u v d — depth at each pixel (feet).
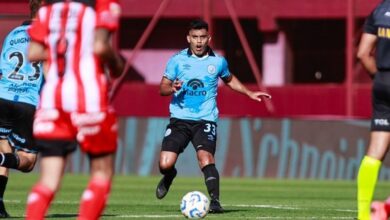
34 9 106.63
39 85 109.81
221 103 350.43
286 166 248.73
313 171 247.09
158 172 254.68
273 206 134.31
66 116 74.95
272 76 369.71
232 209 124.88
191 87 119.85
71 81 74.69
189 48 121.60
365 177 94.68
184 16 366.84
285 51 369.30
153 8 369.09
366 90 341.82
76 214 114.52
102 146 75.05
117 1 75.61
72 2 75.97
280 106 350.23
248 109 348.59
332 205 139.85
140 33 386.93
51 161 75.56
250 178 248.11
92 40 75.05
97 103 74.43
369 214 95.45
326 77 390.42
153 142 255.50
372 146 94.48
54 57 75.36
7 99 108.78
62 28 75.41
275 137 249.55
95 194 74.84
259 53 395.34
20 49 109.60
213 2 362.33
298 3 361.71
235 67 392.88
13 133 110.11
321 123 246.88
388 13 91.71
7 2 336.29
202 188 191.21
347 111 334.03
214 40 372.38
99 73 75.36
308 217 110.93
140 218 107.14
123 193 171.22
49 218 106.83
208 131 119.03
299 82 391.86
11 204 133.80
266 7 363.56
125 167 257.14
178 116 120.26
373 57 95.04
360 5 349.20
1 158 105.60
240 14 365.20
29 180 224.53
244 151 250.98
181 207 107.04
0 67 110.11
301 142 248.11
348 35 337.31
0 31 314.96
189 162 251.60
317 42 388.78
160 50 387.34
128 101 356.79
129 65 347.36
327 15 360.07
